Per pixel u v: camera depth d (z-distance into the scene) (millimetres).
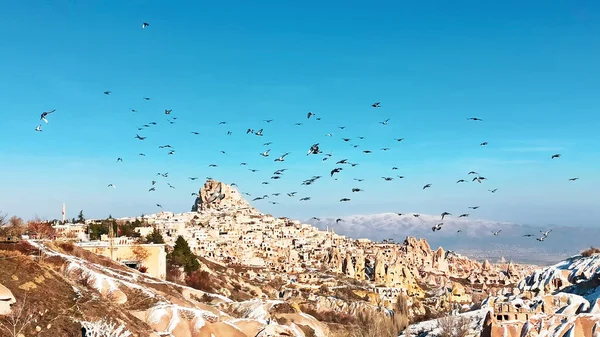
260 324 154875
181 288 175500
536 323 179125
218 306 174375
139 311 132750
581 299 196750
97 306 114750
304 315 191875
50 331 97500
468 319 198000
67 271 135125
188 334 132625
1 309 95062
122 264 179250
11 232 161500
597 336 167000
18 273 110312
